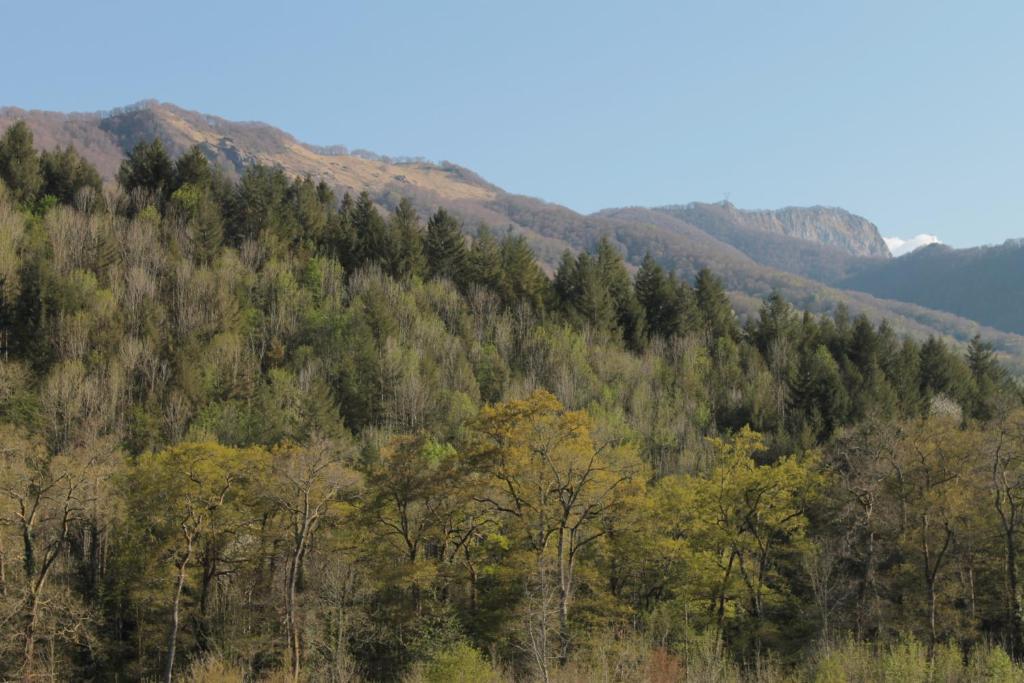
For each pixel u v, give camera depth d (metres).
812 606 44.78
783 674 34.56
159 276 90.06
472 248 123.12
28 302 74.19
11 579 44.47
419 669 33.19
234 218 112.44
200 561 45.69
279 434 64.56
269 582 46.50
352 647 41.41
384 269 109.31
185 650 45.00
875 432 50.59
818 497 47.31
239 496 44.84
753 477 46.34
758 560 49.84
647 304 118.69
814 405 80.44
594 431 61.56
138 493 44.88
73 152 115.62
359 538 46.09
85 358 69.69
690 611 44.03
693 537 47.34
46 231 87.94
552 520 42.69
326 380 78.56
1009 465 44.53
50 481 41.12
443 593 45.38
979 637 40.69
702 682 28.75
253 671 41.09
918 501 43.88
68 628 41.25
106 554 50.00
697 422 82.50
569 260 125.31
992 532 43.38
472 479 44.09
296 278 100.56
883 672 27.97
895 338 115.94
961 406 88.31
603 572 47.00
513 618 38.09
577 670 30.25
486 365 86.56
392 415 73.31
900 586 45.25
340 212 133.88
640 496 43.72
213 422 65.00
